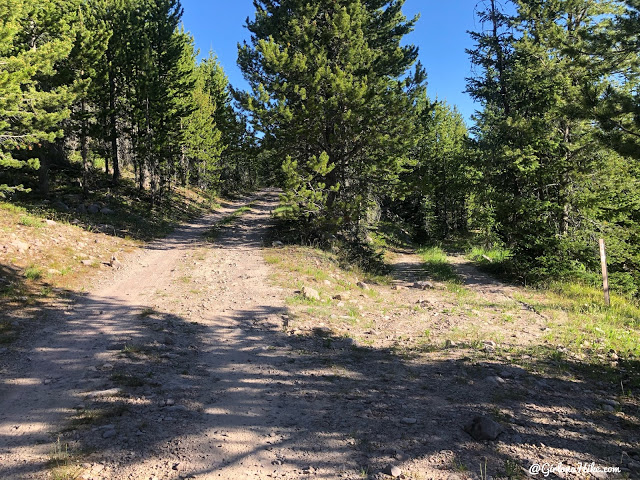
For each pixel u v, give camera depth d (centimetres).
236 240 2225
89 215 2175
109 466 365
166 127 3003
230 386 582
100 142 3120
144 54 2705
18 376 580
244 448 408
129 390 542
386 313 1116
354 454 397
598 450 405
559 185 1695
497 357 735
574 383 610
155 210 2897
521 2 1789
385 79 2178
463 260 2539
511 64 2000
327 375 632
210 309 1027
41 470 354
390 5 2417
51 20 1877
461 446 411
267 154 2192
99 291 1142
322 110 1845
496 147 1958
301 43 1917
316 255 1792
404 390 573
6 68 1375
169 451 397
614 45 1091
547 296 1398
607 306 1217
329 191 2003
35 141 1598
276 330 880
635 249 1638
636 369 680
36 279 1105
